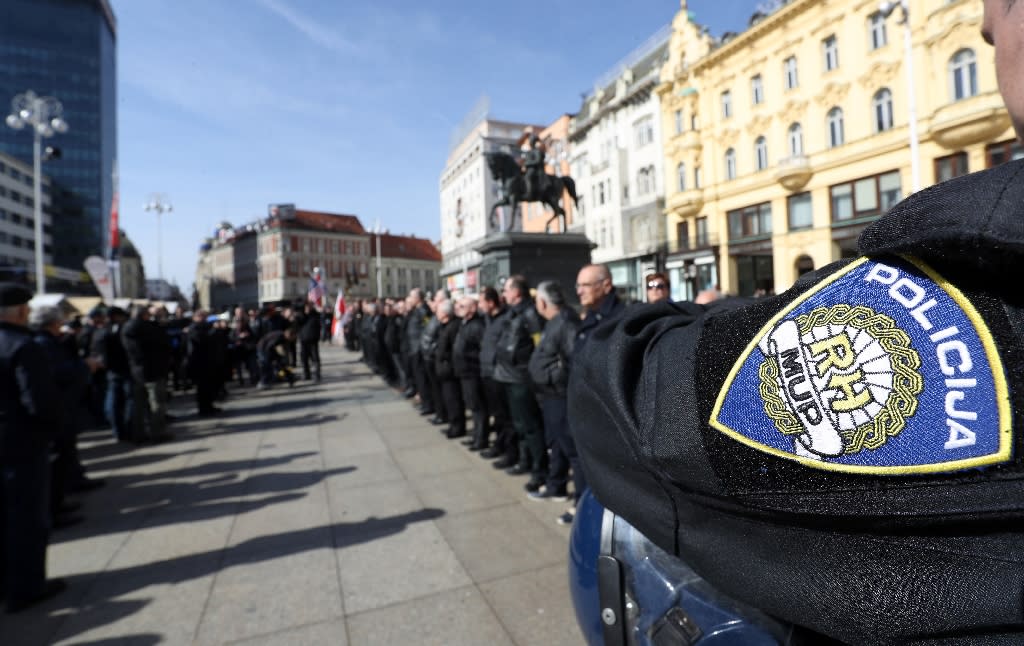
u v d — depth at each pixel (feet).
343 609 8.28
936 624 1.07
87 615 8.40
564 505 12.33
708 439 1.52
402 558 9.89
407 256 269.85
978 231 0.95
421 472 15.35
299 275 234.17
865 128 63.21
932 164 57.41
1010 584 0.96
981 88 52.60
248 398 32.01
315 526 11.59
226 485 14.82
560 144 126.00
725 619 2.04
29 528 8.66
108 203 246.06
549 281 11.85
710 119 83.41
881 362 1.20
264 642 7.54
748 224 79.71
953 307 1.12
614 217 104.42
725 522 1.59
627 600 2.58
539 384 11.33
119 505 13.48
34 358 8.66
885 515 1.13
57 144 228.63
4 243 199.11
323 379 40.19
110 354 20.71
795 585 1.37
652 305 2.45
